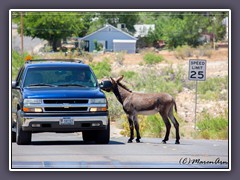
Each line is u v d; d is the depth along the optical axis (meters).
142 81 119.56
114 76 132.38
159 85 114.81
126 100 54.41
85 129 49.59
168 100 53.97
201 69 68.06
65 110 49.19
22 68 54.22
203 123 68.25
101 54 176.25
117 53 176.50
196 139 61.03
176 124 53.88
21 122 49.34
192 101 102.94
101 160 42.28
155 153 45.97
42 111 48.94
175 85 115.88
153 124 65.25
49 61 55.28
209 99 105.00
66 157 43.47
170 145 51.91
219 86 117.75
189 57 170.88
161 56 166.62
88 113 49.47
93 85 52.44
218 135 62.78
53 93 49.31
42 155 44.25
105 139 51.47
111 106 80.31
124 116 74.00
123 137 61.34
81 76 52.66
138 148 48.84
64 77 52.41
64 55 167.12
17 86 53.19
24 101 49.06
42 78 52.06
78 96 49.44
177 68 142.00
